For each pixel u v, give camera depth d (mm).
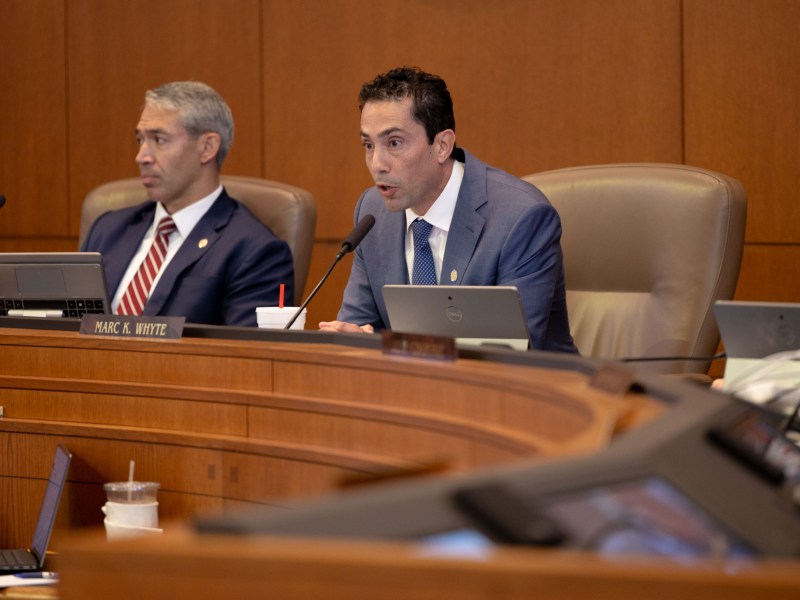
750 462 1903
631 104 8805
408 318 4469
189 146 7082
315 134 9789
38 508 4633
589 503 1637
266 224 7375
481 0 9211
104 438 4445
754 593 1289
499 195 5941
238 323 6871
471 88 9266
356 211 6496
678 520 1647
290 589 1403
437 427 3312
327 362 3820
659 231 6062
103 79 10453
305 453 3816
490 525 1522
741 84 8508
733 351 3695
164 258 7148
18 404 4727
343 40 9656
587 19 8906
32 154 10711
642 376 2816
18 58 10711
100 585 1476
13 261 5406
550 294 5797
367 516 1557
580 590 1322
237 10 9984
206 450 4160
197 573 1439
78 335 4730
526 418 2998
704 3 8578
